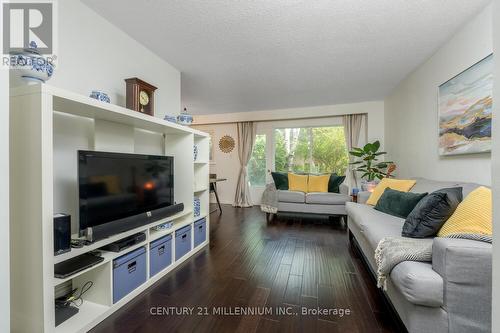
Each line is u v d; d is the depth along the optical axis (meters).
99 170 1.63
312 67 3.12
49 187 1.23
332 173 4.90
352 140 4.95
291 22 2.13
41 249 1.21
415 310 1.18
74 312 1.46
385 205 2.53
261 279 2.00
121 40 2.27
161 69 2.85
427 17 2.07
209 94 4.30
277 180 4.78
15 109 1.25
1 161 0.81
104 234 1.53
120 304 1.62
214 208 5.30
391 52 2.71
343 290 1.83
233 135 5.93
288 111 5.39
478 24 2.02
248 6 1.92
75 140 1.81
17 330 1.25
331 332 1.38
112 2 1.88
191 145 2.67
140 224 1.82
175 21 2.13
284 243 2.92
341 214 4.02
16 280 1.25
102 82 2.07
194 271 2.15
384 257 1.43
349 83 3.73
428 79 2.88
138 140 2.47
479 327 1.07
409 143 3.46
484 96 1.95
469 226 1.29
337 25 2.18
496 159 0.59
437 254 1.16
